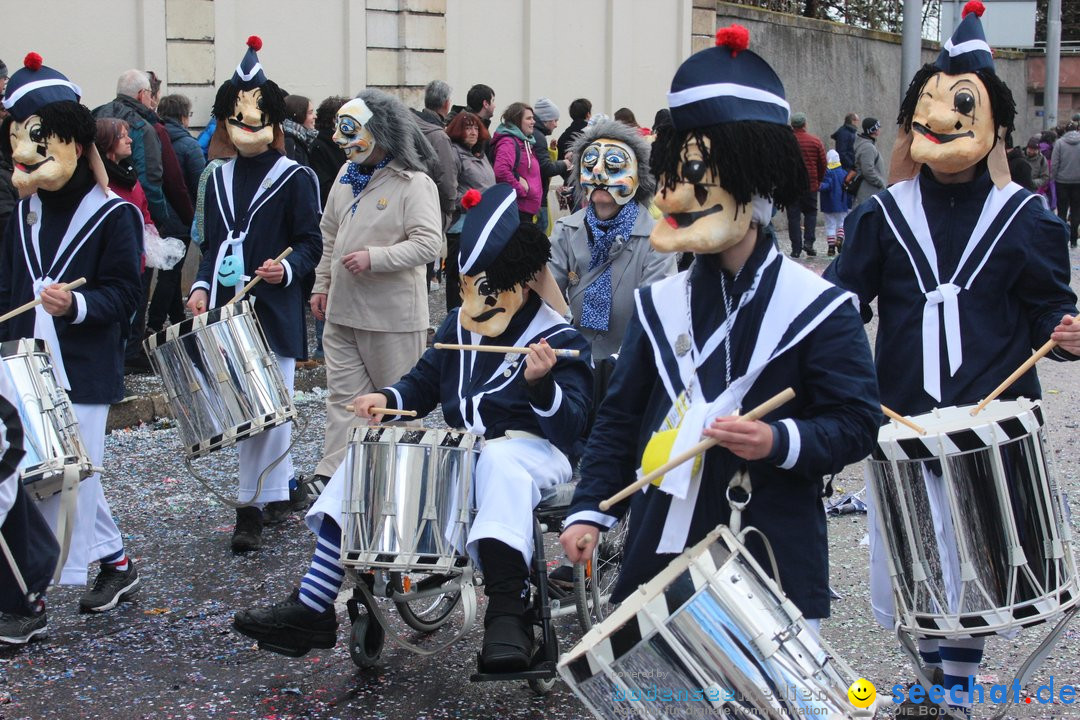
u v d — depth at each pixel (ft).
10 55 34.27
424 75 45.96
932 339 13.41
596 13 53.93
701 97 10.07
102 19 36.11
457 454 13.51
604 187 17.62
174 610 17.17
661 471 9.93
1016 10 61.93
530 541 13.66
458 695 14.55
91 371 16.98
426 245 20.26
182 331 17.80
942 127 13.21
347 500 13.53
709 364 10.27
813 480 10.27
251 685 14.82
